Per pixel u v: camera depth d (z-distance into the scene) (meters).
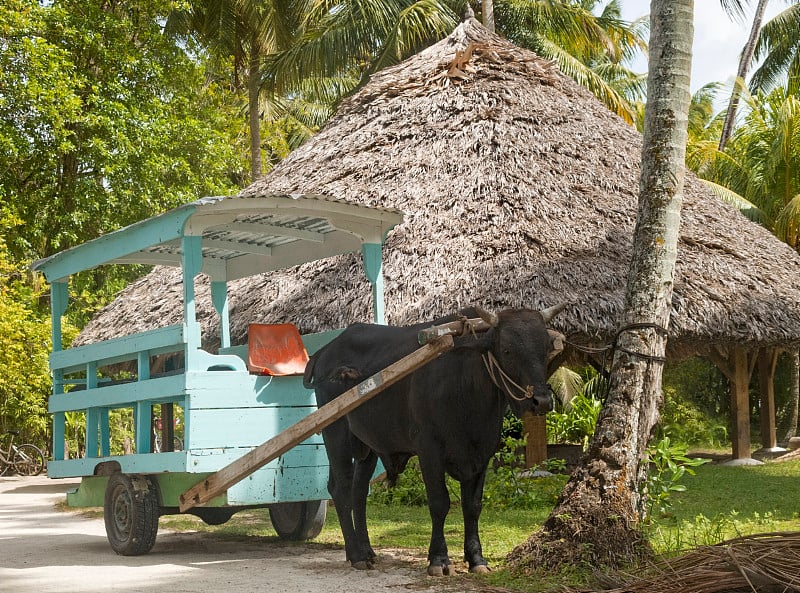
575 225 11.77
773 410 18.12
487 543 8.07
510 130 13.25
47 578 6.87
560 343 6.14
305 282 12.30
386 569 6.95
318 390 7.51
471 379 6.36
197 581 6.56
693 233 12.99
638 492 6.84
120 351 8.50
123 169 22.81
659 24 7.25
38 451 21.05
